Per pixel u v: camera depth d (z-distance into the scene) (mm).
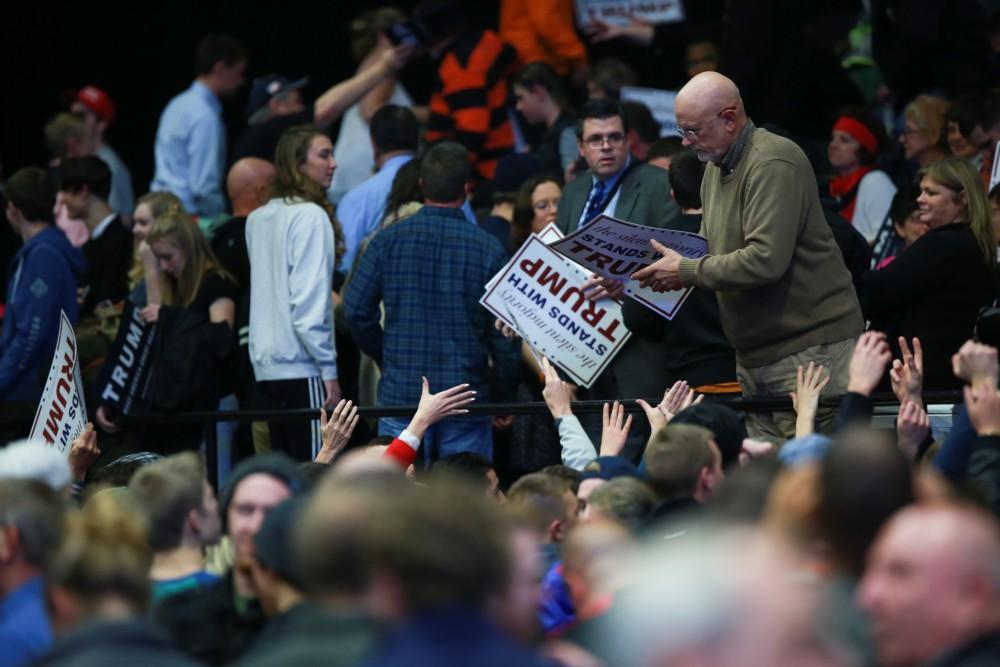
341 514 9023
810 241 17516
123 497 13523
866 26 30688
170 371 21422
